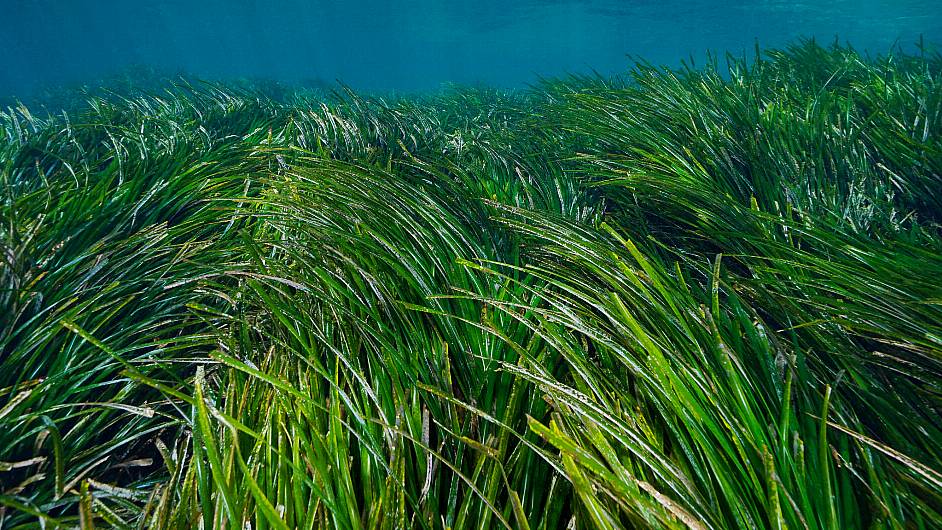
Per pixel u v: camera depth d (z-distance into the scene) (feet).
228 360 4.49
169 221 9.23
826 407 3.91
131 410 4.60
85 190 8.67
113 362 5.73
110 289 6.55
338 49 356.18
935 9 121.29
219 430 4.82
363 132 15.38
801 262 7.26
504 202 10.57
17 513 4.41
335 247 7.37
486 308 6.39
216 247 8.18
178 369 6.20
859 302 6.20
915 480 4.07
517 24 179.11
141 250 7.34
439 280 7.04
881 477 4.07
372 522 3.92
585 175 12.67
